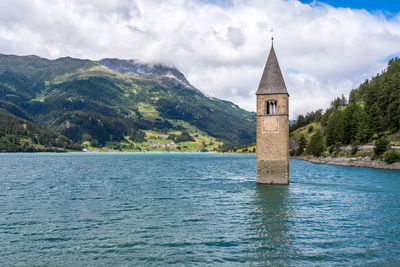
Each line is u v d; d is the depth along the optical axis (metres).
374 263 26.64
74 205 48.97
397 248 29.91
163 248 29.86
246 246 30.42
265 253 28.75
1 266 25.84
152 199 54.00
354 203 49.69
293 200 52.03
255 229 35.66
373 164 127.69
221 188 66.75
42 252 28.83
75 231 34.91
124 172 113.62
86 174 104.75
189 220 39.50
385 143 128.88
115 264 26.36
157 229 35.62
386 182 76.44
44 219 40.12
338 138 174.00
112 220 39.56
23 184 75.94
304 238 32.62
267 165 66.62
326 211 44.16
